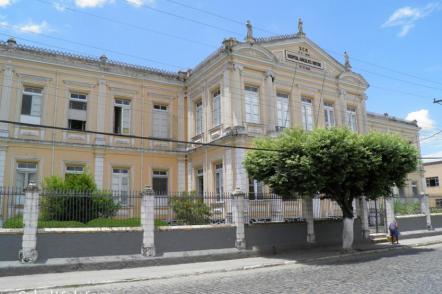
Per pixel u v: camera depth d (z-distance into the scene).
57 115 23.17
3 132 21.47
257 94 23.64
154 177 25.50
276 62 24.25
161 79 26.55
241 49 22.78
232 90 22.22
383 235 23.56
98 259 14.20
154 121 26.14
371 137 17.39
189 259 15.80
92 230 14.41
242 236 17.39
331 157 15.96
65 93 23.61
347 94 28.08
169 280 12.46
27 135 22.28
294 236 19.34
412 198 26.75
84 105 24.28
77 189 17.44
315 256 17.28
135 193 18.17
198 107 26.06
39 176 22.09
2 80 21.98
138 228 15.30
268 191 21.84
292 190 16.83
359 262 15.10
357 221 22.48
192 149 25.28
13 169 21.55
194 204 18.02
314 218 21.05
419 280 10.77
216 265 15.06
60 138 23.06
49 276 12.70
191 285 11.35
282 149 16.58
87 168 21.86
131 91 25.52
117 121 25.17
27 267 12.98
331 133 16.42
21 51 22.52
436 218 27.75
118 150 24.41
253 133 22.30
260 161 17.09
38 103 23.00
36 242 13.48
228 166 21.47
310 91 25.98
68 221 14.95
